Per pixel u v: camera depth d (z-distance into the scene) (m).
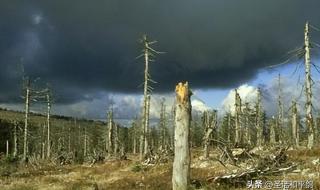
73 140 110.69
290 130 64.38
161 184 21.97
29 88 54.44
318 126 51.75
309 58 33.44
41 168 42.34
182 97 13.80
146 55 46.56
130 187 22.55
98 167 37.81
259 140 64.12
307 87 33.34
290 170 22.66
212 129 32.78
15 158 48.75
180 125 13.79
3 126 106.06
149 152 42.03
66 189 24.09
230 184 19.92
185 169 13.72
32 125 100.62
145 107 46.97
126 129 109.94
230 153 28.61
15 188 25.12
